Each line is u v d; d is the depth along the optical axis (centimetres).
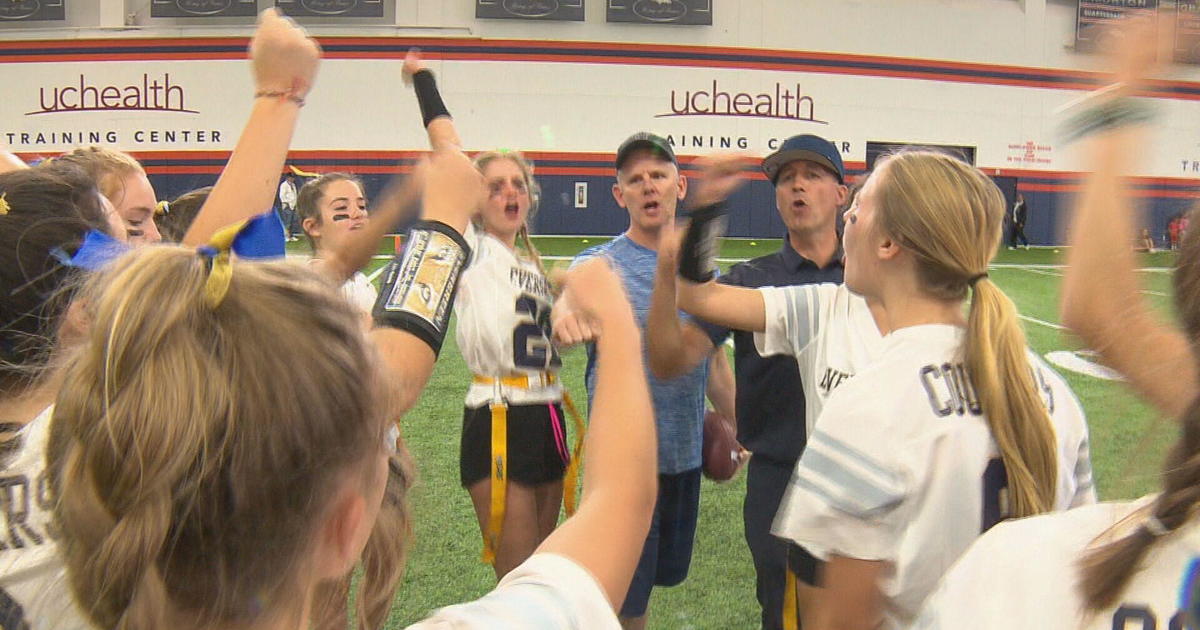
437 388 686
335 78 2038
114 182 230
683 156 2123
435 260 111
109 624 68
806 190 267
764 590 244
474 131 2072
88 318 75
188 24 2033
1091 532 83
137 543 63
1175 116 2188
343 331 73
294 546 68
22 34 2028
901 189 154
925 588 138
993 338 143
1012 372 141
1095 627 77
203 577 66
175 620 67
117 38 2025
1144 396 109
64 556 70
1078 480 158
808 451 147
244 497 64
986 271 151
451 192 118
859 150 2175
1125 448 516
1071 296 120
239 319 66
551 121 2088
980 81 2203
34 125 2045
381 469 80
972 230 149
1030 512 137
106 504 64
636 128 2108
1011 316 145
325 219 328
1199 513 74
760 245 1991
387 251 1332
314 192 333
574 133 2094
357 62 2039
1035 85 2225
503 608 76
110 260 78
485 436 294
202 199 273
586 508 91
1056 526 86
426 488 459
